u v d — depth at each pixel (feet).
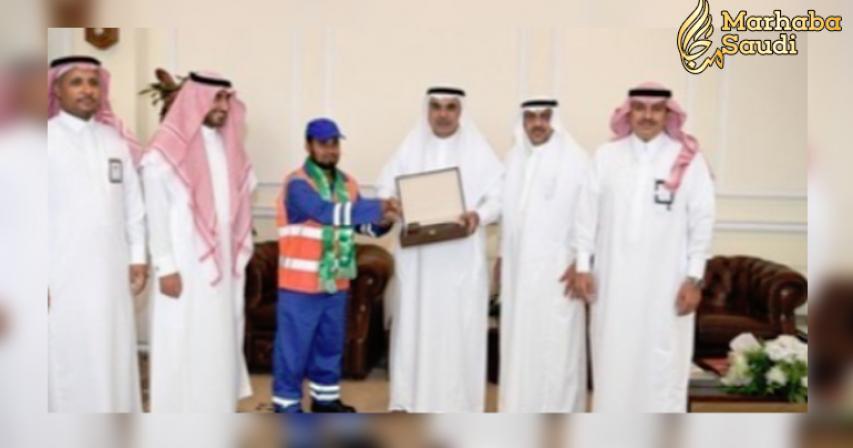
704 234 10.80
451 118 11.94
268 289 15.90
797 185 17.71
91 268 9.93
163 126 11.02
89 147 10.03
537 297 11.57
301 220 12.00
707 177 10.88
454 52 17.48
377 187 12.65
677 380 10.93
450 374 11.98
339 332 12.50
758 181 17.75
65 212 9.77
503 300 12.00
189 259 11.00
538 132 11.71
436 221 11.66
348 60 17.56
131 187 10.58
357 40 17.52
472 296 12.03
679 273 10.88
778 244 17.83
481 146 12.28
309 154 12.28
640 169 10.85
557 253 11.59
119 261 10.34
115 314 10.23
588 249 11.25
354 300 15.38
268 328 15.38
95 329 9.96
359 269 15.31
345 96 17.62
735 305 16.48
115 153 10.33
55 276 9.75
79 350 9.91
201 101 11.14
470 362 12.10
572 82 17.43
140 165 10.81
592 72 17.43
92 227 9.92
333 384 12.62
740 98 17.60
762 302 15.55
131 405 10.59
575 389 11.80
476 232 12.05
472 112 17.52
